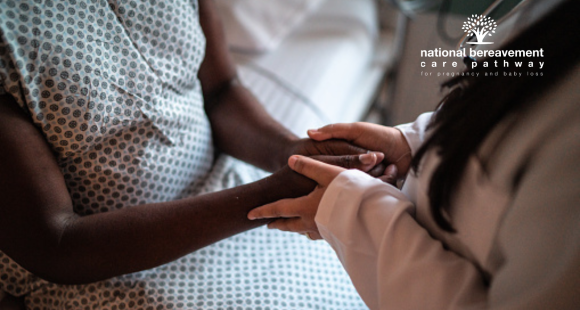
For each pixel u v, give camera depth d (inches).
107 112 25.2
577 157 16.1
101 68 24.8
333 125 30.5
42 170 22.7
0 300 27.6
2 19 21.3
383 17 80.2
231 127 35.8
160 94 28.4
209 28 34.4
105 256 24.3
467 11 58.8
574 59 16.5
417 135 29.3
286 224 27.4
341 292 30.3
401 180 31.3
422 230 22.3
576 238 15.9
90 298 26.8
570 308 16.6
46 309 28.2
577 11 16.1
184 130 31.2
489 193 19.2
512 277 17.8
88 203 27.2
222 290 28.3
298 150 31.0
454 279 20.6
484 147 19.2
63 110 23.5
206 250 30.9
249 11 56.9
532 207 17.1
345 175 24.0
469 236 20.7
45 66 22.7
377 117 76.7
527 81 17.4
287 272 30.3
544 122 17.2
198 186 34.4
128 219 25.0
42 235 22.8
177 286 28.0
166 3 28.5
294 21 60.7
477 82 18.8
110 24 25.6
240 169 37.5
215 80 35.9
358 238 23.1
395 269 21.9
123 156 27.1
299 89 51.9
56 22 23.1
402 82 71.7
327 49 59.7
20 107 22.7
